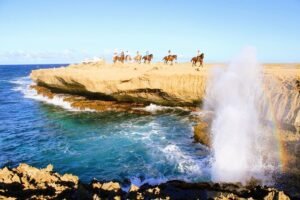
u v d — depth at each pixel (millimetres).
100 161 16422
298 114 19078
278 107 20531
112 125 24531
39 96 40812
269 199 9617
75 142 20094
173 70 30750
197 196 11195
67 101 34031
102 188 10875
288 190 12156
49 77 37625
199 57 34594
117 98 32375
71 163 16250
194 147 18281
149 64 39969
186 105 30188
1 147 19391
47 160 16797
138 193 9977
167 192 11594
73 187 10531
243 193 11266
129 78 30438
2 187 10016
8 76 96750
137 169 15164
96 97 34031
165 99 30500
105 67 38031
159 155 17031
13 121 27281
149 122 25219
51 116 28578
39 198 8930
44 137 21625
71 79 33250
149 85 29828
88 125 24781
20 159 17078
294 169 13891
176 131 22125
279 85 22031
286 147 16188
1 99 40188
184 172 14594
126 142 19703
